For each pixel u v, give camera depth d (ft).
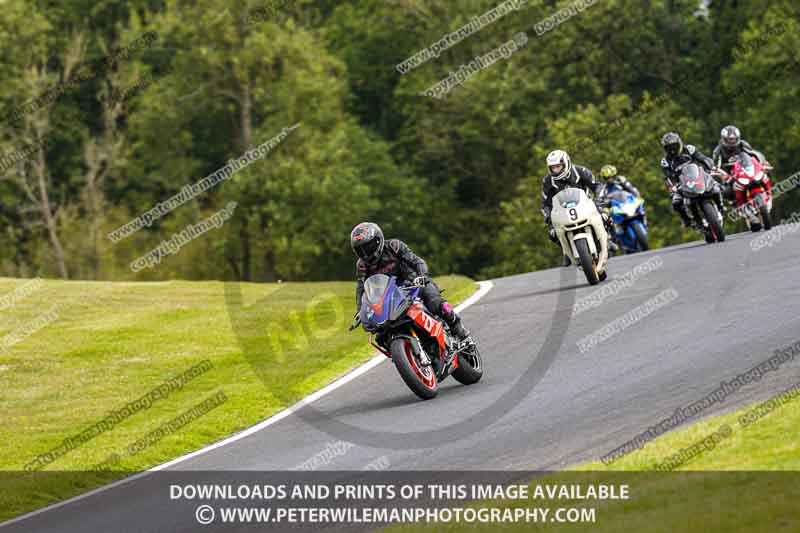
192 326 204.44
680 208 222.07
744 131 515.91
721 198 217.77
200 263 540.52
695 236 465.88
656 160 492.54
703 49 591.78
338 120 558.56
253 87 552.82
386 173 587.68
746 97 517.55
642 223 256.11
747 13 550.36
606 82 589.73
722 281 162.09
